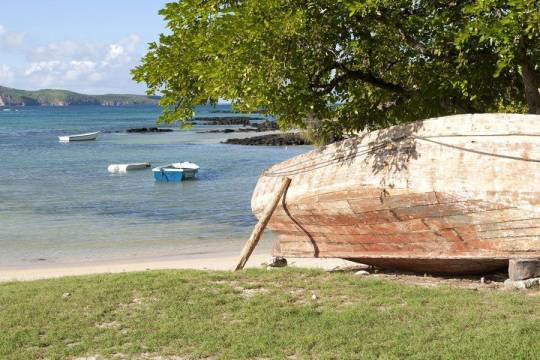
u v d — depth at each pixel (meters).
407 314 7.54
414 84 11.16
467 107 11.00
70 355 6.84
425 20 9.93
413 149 8.93
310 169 10.30
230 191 30.11
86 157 48.09
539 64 9.14
